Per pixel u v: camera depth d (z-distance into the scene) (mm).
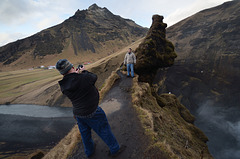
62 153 3873
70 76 2076
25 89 80938
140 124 4184
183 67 83562
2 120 45500
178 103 18031
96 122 2293
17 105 61000
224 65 74625
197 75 81000
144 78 12266
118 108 5500
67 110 52469
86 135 2525
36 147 30297
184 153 4520
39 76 114125
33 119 45562
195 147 7895
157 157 2824
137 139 3428
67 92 2113
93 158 2762
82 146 3418
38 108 56094
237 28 76500
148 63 11680
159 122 5785
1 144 32062
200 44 89750
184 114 16906
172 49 13805
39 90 73188
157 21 13938
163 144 3172
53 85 72188
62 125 40531
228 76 72438
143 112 4988
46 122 43000
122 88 7949
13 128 39812
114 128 4062
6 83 98438
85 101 2131
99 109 2350
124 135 3639
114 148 2611
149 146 3141
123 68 11906
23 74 132625
